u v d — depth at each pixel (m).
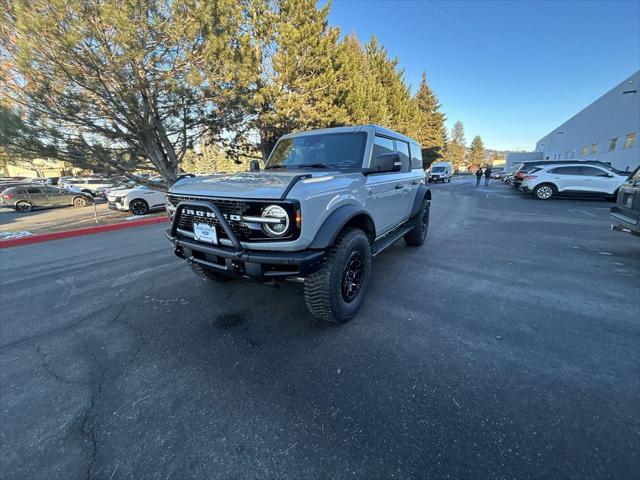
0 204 15.34
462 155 84.19
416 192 5.00
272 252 2.25
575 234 6.43
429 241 5.94
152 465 1.52
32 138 7.83
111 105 8.74
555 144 38.06
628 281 3.75
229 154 14.68
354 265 2.84
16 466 1.53
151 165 11.44
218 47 9.28
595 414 1.76
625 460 1.48
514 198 14.21
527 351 2.37
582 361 2.24
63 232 7.76
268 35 12.95
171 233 2.84
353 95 15.49
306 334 2.66
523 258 4.75
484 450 1.55
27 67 7.20
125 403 1.93
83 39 7.32
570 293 3.42
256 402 1.91
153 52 8.59
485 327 2.72
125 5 7.62
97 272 4.55
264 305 3.23
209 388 2.05
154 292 3.67
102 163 9.55
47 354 2.48
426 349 2.41
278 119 13.26
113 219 10.71
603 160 22.53
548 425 1.69
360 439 1.63
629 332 2.61
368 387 2.01
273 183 2.38
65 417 1.83
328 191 2.42
